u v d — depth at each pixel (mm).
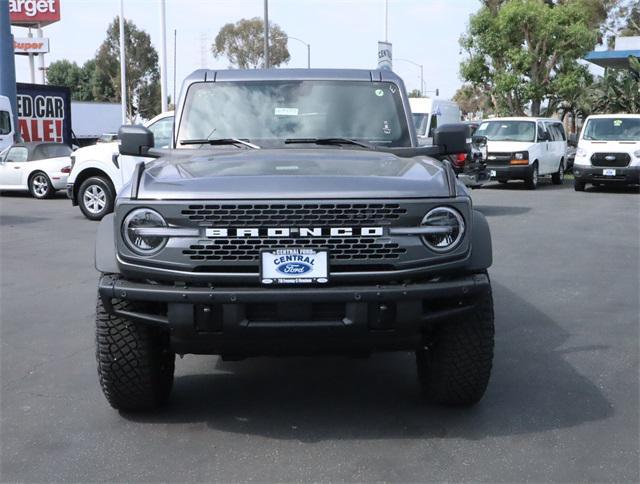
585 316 7266
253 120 5621
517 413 4715
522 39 31922
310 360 5910
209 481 3812
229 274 3965
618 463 3994
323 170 4375
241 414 4734
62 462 4055
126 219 4055
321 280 3973
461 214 4090
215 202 3965
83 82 96250
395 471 3906
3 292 8445
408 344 4172
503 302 7879
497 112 33625
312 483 3779
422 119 19391
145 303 4223
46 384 5355
